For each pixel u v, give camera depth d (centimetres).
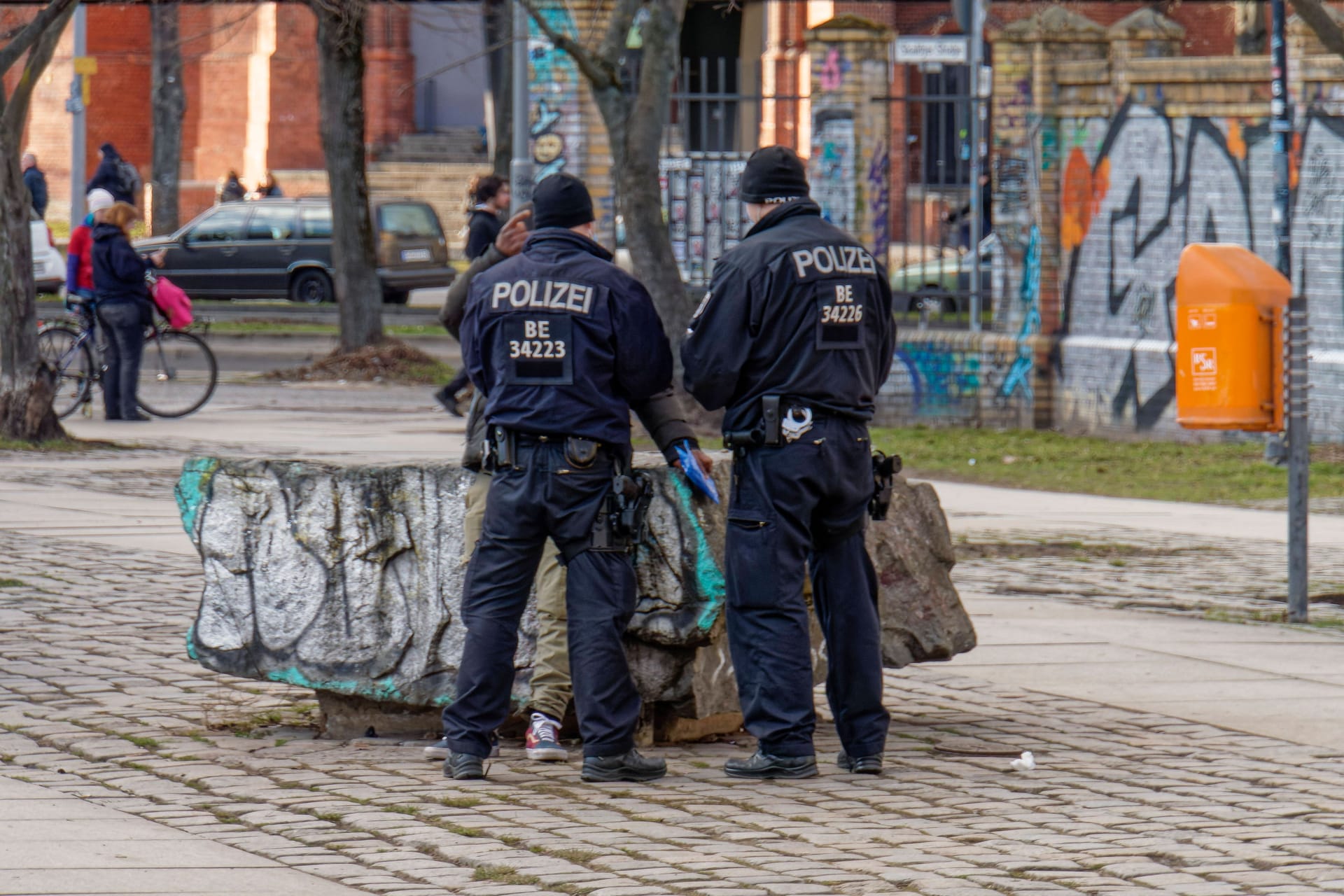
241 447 5475
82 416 6388
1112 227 6606
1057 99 6712
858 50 6762
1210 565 3881
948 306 7044
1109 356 6594
